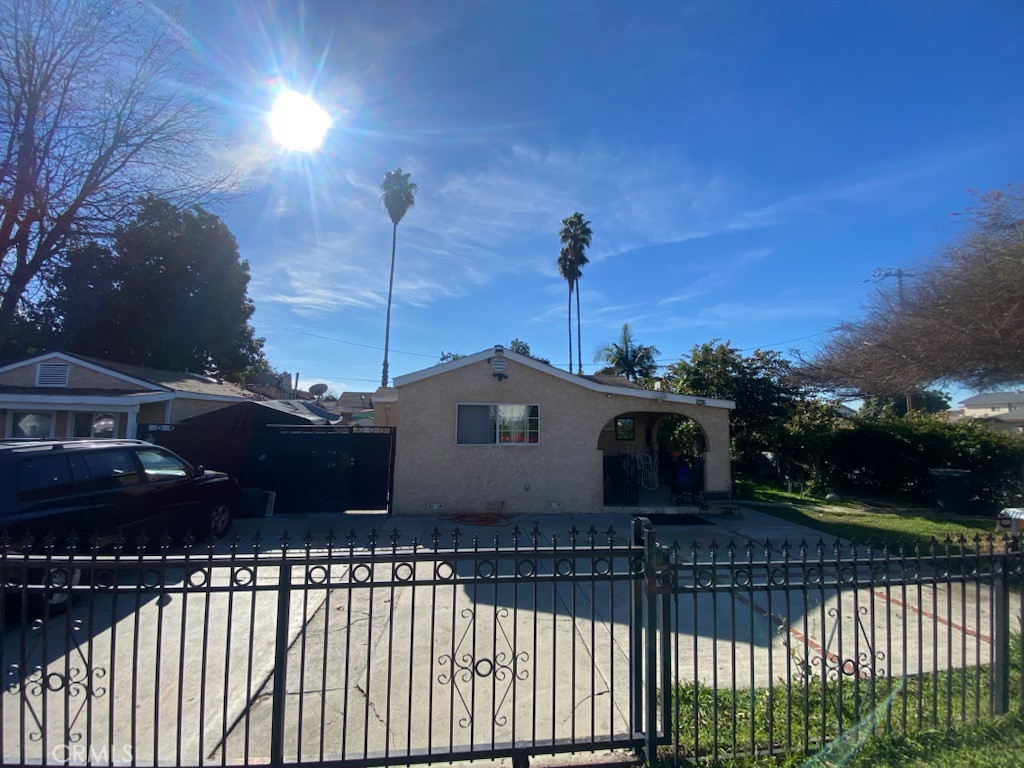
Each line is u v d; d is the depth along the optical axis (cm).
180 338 2528
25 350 2222
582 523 1080
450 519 1097
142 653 455
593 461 1201
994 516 1209
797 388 1695
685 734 333
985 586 659
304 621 280
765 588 317
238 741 327
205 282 2508
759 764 299
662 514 1202
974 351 953
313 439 1205
